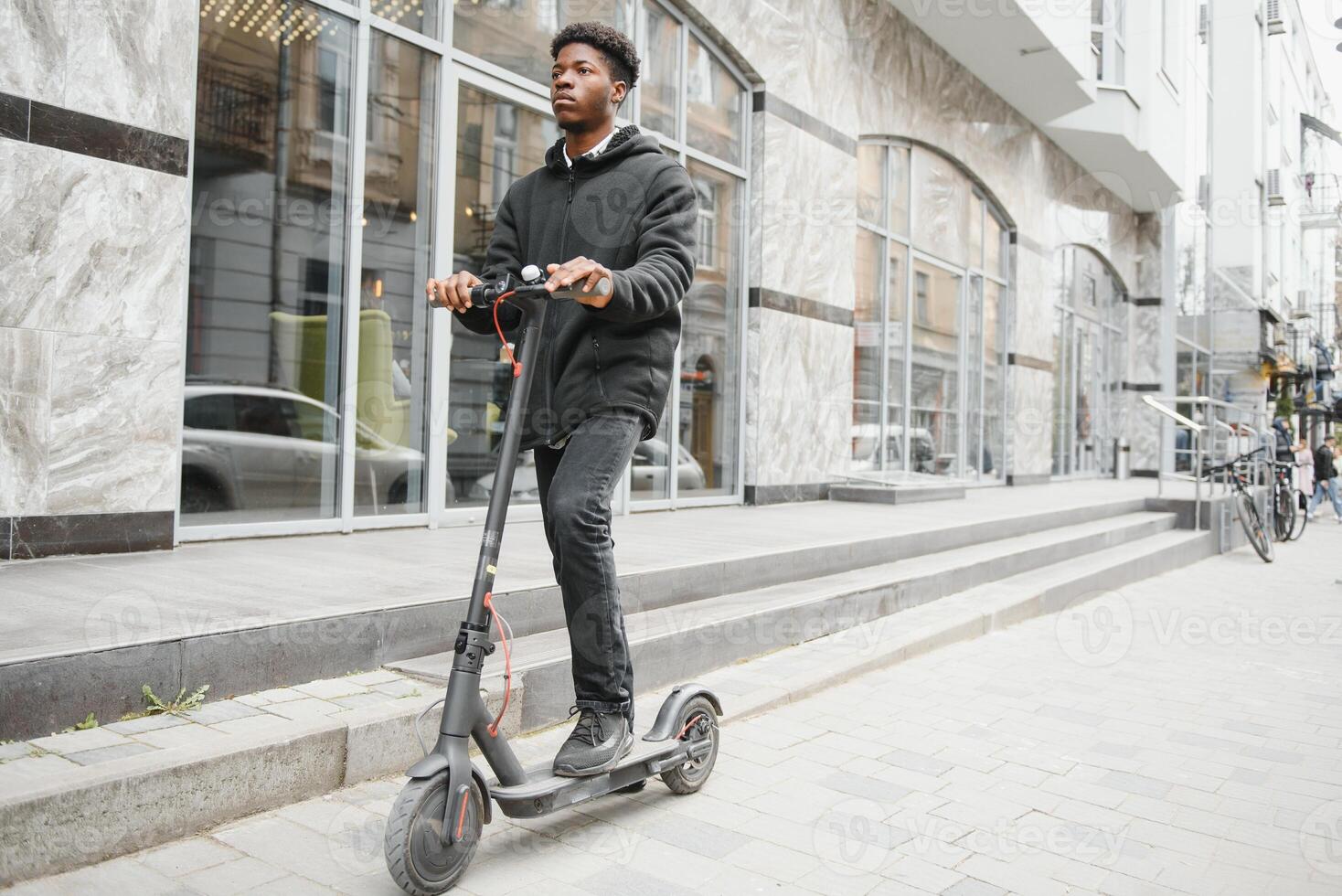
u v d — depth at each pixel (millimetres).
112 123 3938
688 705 2773
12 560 3727
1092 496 11031
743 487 8312
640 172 2484
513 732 3059
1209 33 18250
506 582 3723
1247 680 4660
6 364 3666
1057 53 11109
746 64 8055
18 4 3656
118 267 3973
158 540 4195
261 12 4852
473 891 2125
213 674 2707
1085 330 16047
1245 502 9664
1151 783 3121
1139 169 15297
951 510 8461
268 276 4941
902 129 10398
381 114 5406
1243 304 18516
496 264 2664
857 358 10047
